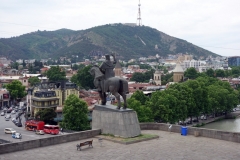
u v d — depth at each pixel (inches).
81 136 1327.5
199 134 1413.6
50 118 4202.8
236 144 1245.1
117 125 1317.7
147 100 4256.9
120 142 1246.9
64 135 1274.6
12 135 3457.2
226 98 5807.1
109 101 4783.5
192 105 4559.5
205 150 1149.7
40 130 3718.0
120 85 1357.0
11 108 6003.9
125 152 1119.0
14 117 5196.9
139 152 1120.2
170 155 1081.4
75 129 3518.7
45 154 1089.4
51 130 3629.4
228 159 1033.5
